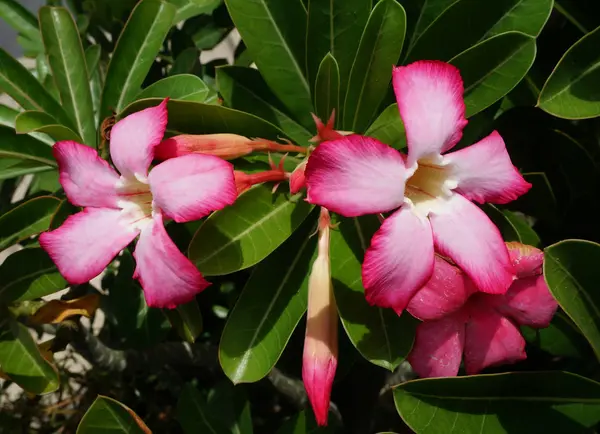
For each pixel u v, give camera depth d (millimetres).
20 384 312
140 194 275
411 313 268
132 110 292
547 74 356
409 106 256
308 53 308
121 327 372
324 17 303
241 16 310
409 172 255
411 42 322
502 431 285
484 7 299
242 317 294
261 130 303
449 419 282
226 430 340
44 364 314
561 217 349
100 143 325
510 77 294
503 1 298
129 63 333
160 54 422
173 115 295
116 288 377
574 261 268
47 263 327
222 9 408
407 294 249
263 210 287
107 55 428
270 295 297
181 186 253
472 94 299
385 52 294
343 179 243
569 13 332
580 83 291
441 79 258
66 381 437
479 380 282
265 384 418
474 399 285
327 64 292
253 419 424
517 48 291
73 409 444
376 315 283
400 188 250
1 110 340
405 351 279
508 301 276
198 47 424
